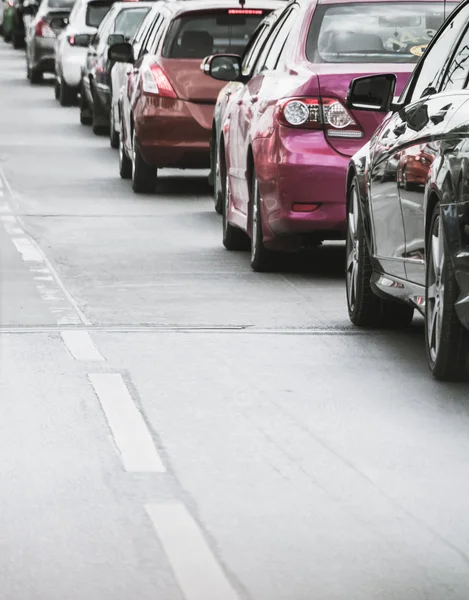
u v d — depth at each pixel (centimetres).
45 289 2162
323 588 919
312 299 2091
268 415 1382
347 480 1162
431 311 1566
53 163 4312
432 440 1294
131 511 1077
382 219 1747
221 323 1883
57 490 1130
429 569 956
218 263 2469
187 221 3098
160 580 930
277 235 2273
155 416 1373
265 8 3541
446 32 1738
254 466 1202
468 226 1423
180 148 3512
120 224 3030
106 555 978
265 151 2262
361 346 1738
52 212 3228
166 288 2181
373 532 1031
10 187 3719
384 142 1767
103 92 5109
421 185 1580
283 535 1023
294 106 2220
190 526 1041
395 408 1416
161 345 1725
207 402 1433
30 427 1330
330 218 2209
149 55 3641
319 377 1556
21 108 6312
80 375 1552
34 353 1670
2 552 984
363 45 2308
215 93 3500
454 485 1152
